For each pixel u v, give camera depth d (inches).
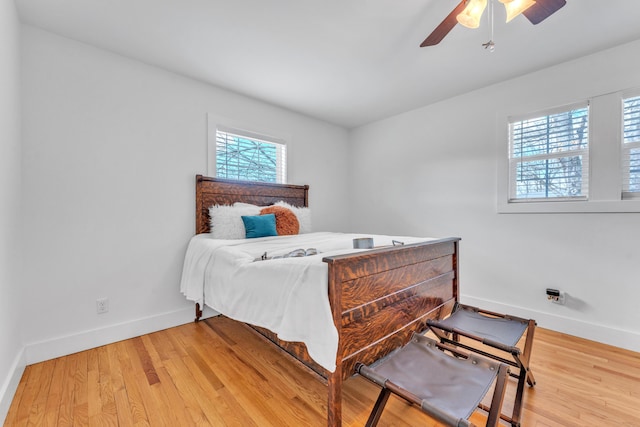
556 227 95.7
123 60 89.0
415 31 77.2
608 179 85.8
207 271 85.0
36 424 52.2
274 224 105.3
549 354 78.6
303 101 126.4
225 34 78.5
